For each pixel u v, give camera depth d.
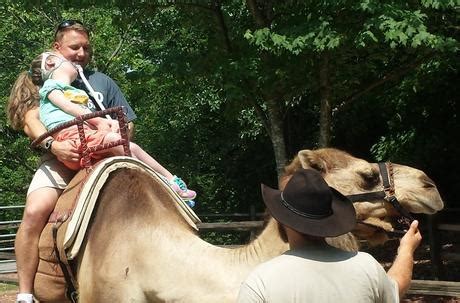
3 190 21.27
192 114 19.31
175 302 3.99
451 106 14.69
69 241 4.39
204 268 3.99
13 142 20.11
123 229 4.28
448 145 14.89
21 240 4.78
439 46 9.27
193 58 11.56
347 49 10.61
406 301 10.29
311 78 11.45
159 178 4.58
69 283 4.59
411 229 3.59
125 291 4.16
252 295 2.90
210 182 19.09
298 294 2.88
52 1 12.07
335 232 3.01
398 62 12.62
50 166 4.88
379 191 4.19
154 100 19.66
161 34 13.12
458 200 16.08
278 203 3.09
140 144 19.81
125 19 12.19
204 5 11.73
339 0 9.46
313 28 9.70
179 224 4.30
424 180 4.25
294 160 4.23
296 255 2.97
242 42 11.10
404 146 14.66
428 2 9.33
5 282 14.40
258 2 11.79
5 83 19.41
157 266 4.08
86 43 5.19
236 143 18.61
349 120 16.47
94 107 5.14
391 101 14.23
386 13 9.20
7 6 18.41
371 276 2.96
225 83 11.05
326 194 3.06
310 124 17.66
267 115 13.50
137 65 18.47
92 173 4.52
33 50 19.33
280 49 9.95
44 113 4.84
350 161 4.24
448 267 13.30
